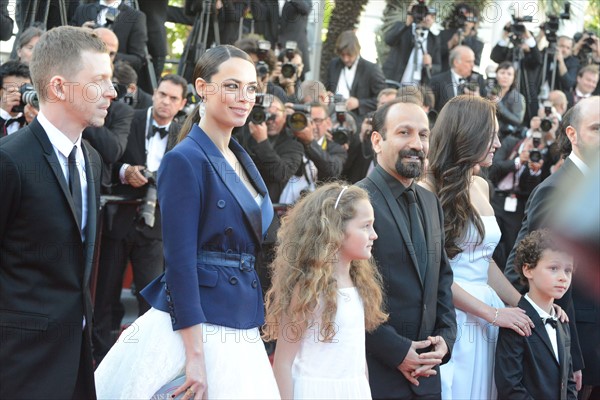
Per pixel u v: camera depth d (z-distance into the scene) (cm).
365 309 312
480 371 374
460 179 372
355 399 299
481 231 373
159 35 668
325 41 847
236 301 271
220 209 272
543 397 369
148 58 638
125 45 621
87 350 262
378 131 343
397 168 333
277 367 302
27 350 251
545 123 648
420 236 337
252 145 535
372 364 329
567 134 391
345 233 304
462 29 767
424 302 331
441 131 377
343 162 582
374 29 870
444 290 346
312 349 300
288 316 301
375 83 693
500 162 641
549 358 372
